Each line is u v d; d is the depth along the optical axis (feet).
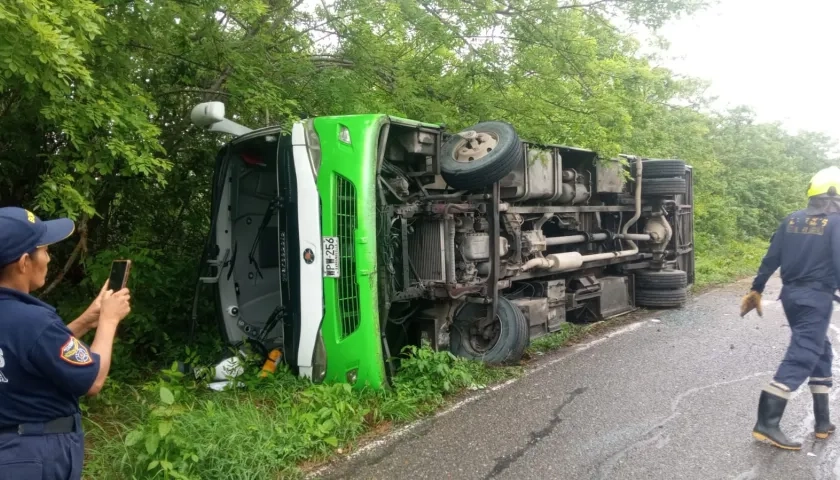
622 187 31.32
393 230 19.24
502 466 13.15
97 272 19.19
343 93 24.32
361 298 17.04
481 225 21.68
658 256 34.47
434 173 21.07
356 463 13.34
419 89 28.48
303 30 25.21
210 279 20.22
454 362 18.90
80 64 13.97
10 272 7.39
